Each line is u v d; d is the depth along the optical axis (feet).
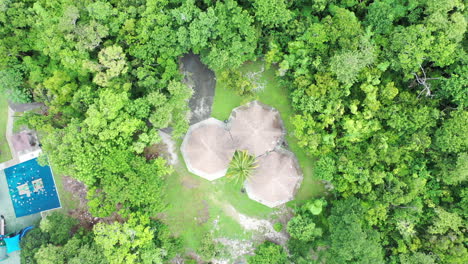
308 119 91.20
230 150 96.43
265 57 94.99
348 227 83.15
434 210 88.02
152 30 88.02
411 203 88.48
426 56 84.89
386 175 89.66
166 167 95.40
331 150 95.04
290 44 90.07
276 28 95.20
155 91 91.15
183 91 91.40
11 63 94.02
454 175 84.84
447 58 83.92
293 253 95.96
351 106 89.56
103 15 85.61
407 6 86.89
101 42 92.68
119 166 87.61
